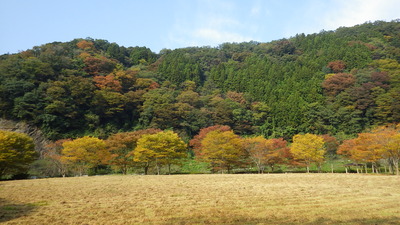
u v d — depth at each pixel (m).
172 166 61.88
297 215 15.53
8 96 64.88
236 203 18.91
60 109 67.56
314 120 81.81
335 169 61.38
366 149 49.19
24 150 42.31
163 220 14.84
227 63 136.88
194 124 81.38
